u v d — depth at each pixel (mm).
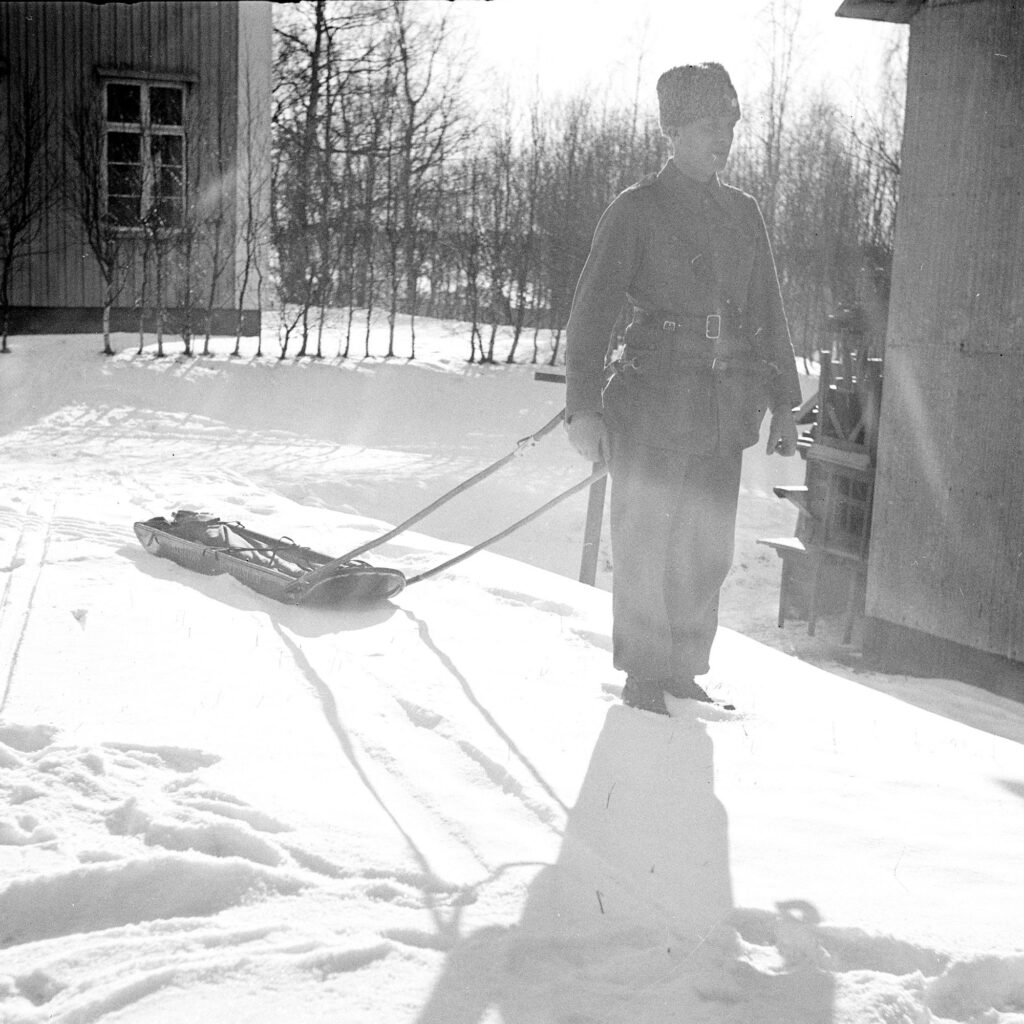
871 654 8594
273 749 3582
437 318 28156
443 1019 2178
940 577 8016
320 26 26375
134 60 19797
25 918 2562
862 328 10297
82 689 4105
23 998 2230
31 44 19281
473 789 3357
